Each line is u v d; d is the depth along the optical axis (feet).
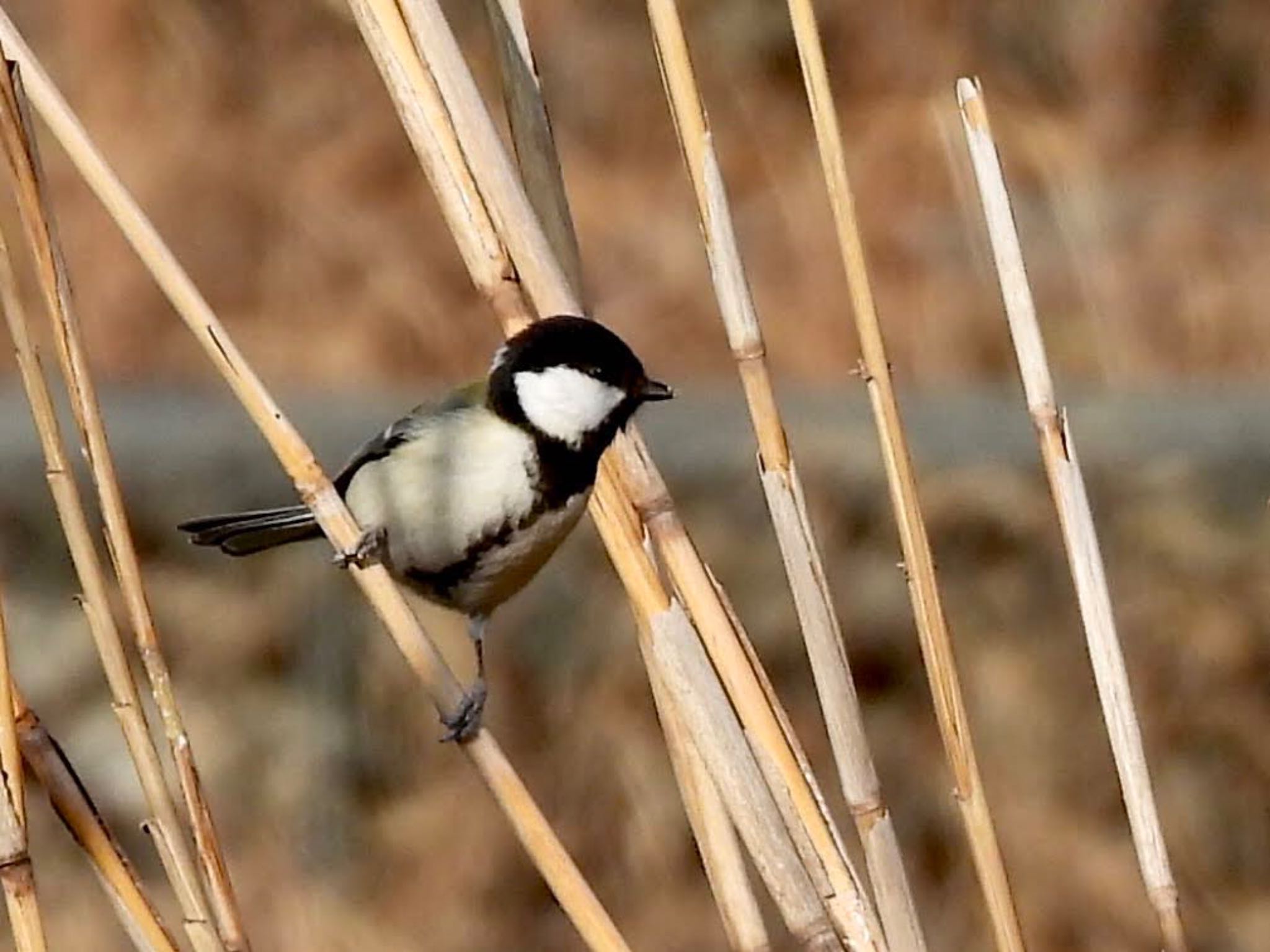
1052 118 53.52
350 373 47.11
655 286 49.32
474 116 13.93
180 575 39.29
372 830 36.52
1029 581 38.47
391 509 17.40
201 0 55.42
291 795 36.78
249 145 52.80
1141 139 53.42
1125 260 48.42
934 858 35.35
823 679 13.29
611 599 38.04
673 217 51.34
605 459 13.34
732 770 13.00
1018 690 36.94
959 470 39.73
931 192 50.93
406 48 13.82
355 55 55.01
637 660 37.35
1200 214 49.80
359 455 18.13
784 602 37.86
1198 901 34.83
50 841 34.40
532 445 16.98
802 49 13.01
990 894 13.30
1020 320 13.55
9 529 39.17
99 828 12.88
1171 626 37.55
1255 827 35.60
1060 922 34.50
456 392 18.19
